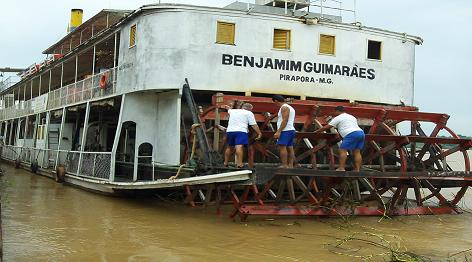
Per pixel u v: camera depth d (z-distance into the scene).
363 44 16.33
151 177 14.84
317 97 15.64
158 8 14.41
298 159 13.44
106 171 15.29
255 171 10.63
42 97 27.80
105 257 8.03
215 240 9.63
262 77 14.98
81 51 21.44
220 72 14.57
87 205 13.57
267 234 10.41
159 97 15.45
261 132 12.55
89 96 19.27
